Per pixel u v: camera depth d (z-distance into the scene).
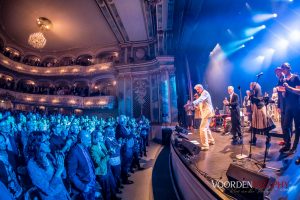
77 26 19.27
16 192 3.79
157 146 14.12
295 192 1.98
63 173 3.58
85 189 3.51
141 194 5.38
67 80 25.05
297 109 4.58
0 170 3.39
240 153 5.17
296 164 2.31
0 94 20.56
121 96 19.61
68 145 4.50
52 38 21.75
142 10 14.98
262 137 7.70
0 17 18.08
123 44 20.55
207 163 4.35
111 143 5.21
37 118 8.99
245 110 10.57
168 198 5.00
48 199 3.03
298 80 4.54
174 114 16.98
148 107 18.91
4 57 21.34
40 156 3.06
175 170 5.92
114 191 4.74
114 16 16.03
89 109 23.38
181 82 18.45
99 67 22.62
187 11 12.72
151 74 19.23
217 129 11.64
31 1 16.02
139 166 7.84
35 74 24.20
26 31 20.69
